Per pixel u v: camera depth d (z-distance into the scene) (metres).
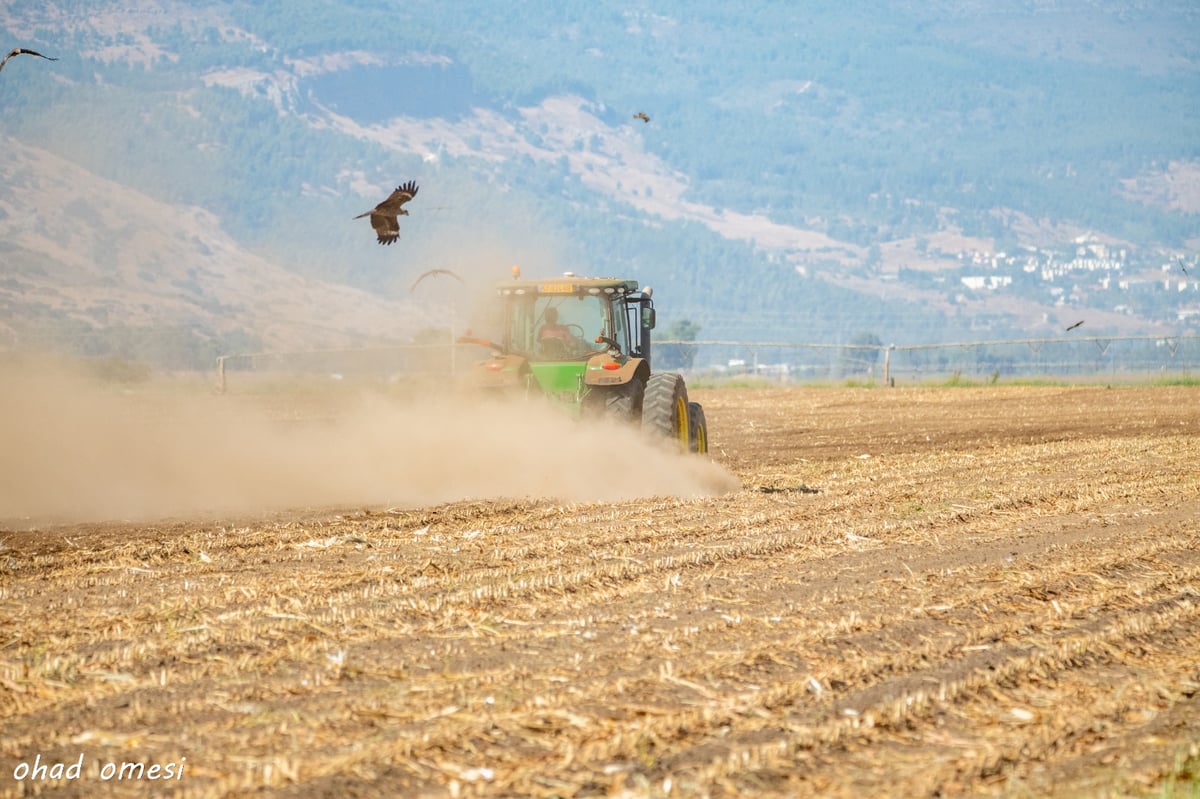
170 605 28.62
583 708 21.59
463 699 22.05
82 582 31.47
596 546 36.66
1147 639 26.95
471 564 33.81
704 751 19.84
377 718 21.22
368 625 27.06
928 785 18.83
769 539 37.72
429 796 18.30
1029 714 21.91
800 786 18.73
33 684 22.91
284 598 29.44
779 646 25.45
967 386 148.38
